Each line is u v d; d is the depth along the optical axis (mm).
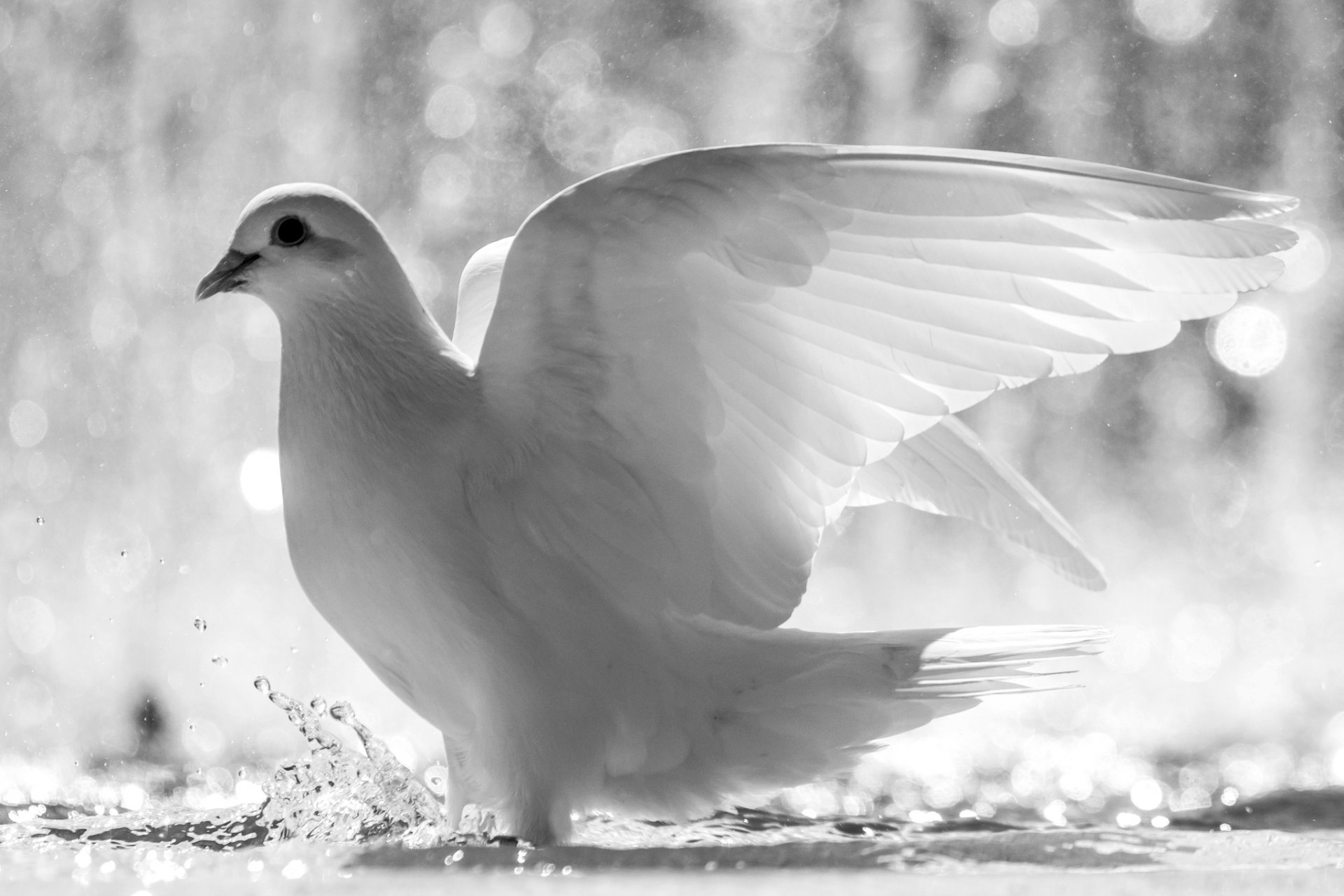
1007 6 18641
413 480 7711
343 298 7797
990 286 7555
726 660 8086
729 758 8102
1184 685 14312
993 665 8133
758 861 6383
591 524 7863
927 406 7797
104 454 15953
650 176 7301
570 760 7840
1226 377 17859
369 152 17516
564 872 6211
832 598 15922
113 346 16328
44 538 15469
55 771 11242
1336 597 16047
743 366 7789
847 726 8148
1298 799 9312
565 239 7445
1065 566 9531
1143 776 11422
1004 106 18625
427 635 7824
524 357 7746
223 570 15266
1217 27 18562
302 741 12477
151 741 12305
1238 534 17219
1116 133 18609
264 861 6555
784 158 7250
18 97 16781
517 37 18047
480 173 17766
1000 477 9477
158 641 14492
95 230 16594
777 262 7516
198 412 16062
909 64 18641
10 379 16125
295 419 7867
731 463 7941
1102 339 7582
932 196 7336
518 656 7746
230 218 16906
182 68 17094
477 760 7984
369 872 6305
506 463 7805
